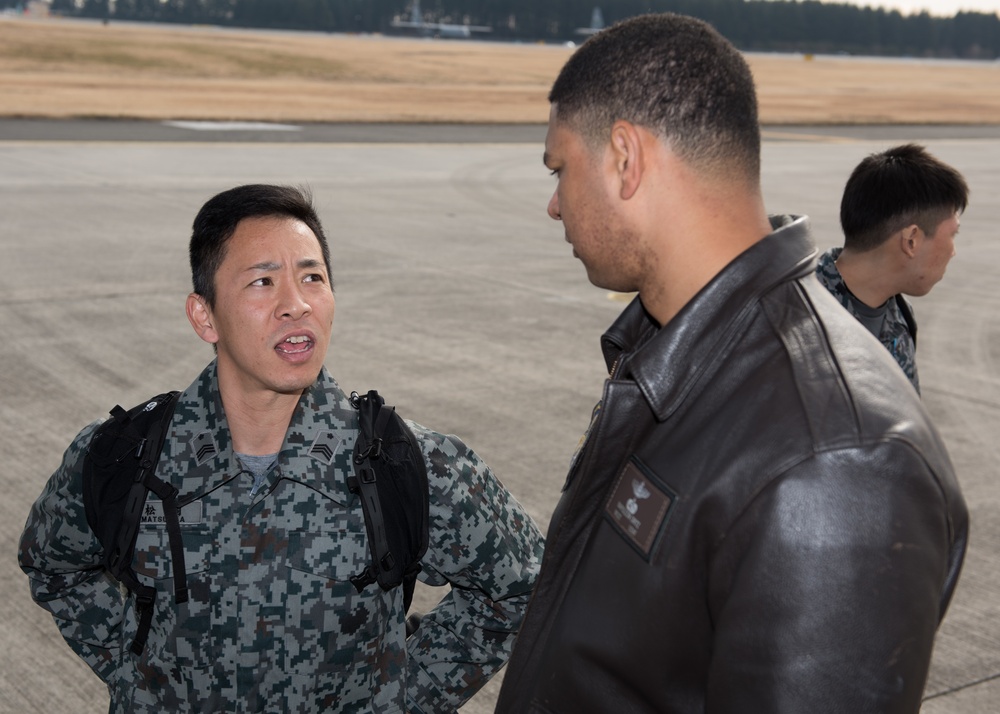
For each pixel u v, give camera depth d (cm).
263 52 6625
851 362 102
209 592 147
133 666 156
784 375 102
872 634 90
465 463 162
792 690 91
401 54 7881
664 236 114
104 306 759
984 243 1301
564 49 12400
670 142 111
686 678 106
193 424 151
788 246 111
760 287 108
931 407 605
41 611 345
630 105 112
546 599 124
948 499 96
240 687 150
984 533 429
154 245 1014
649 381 109
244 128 2367
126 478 148
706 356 108
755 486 97
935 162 241
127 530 147
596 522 117
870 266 246
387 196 1490
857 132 3103
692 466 103
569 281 948
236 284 147
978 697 312
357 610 151
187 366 621
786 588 92
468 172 1827
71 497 154
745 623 94
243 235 149
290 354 148
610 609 110
